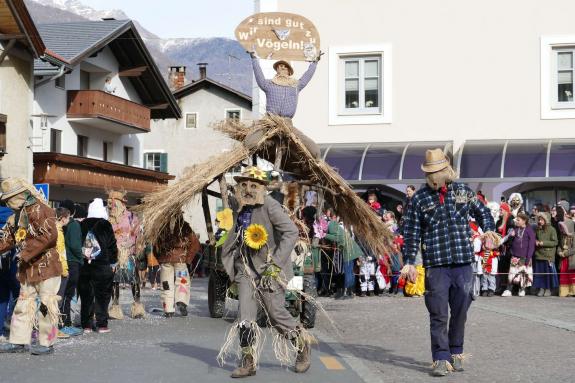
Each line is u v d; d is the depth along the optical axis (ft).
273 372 28.66
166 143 183.32
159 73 146.00
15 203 32.86
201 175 44.93
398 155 79.97
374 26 83.25
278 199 42.04
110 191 47.44
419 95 82.58
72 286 39.24
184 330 41.52
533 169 75.25
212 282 47.80
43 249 32.94
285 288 27.58
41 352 32.91
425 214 28.27
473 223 61.87
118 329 41.96
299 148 44.55
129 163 154.10
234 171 46.16
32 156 110.42
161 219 44.68
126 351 33.94
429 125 82.38
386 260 50.14
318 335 39.01
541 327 40.16
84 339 37.99
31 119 109.50
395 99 82.99
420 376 27.68
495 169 75.92
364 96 83.97
